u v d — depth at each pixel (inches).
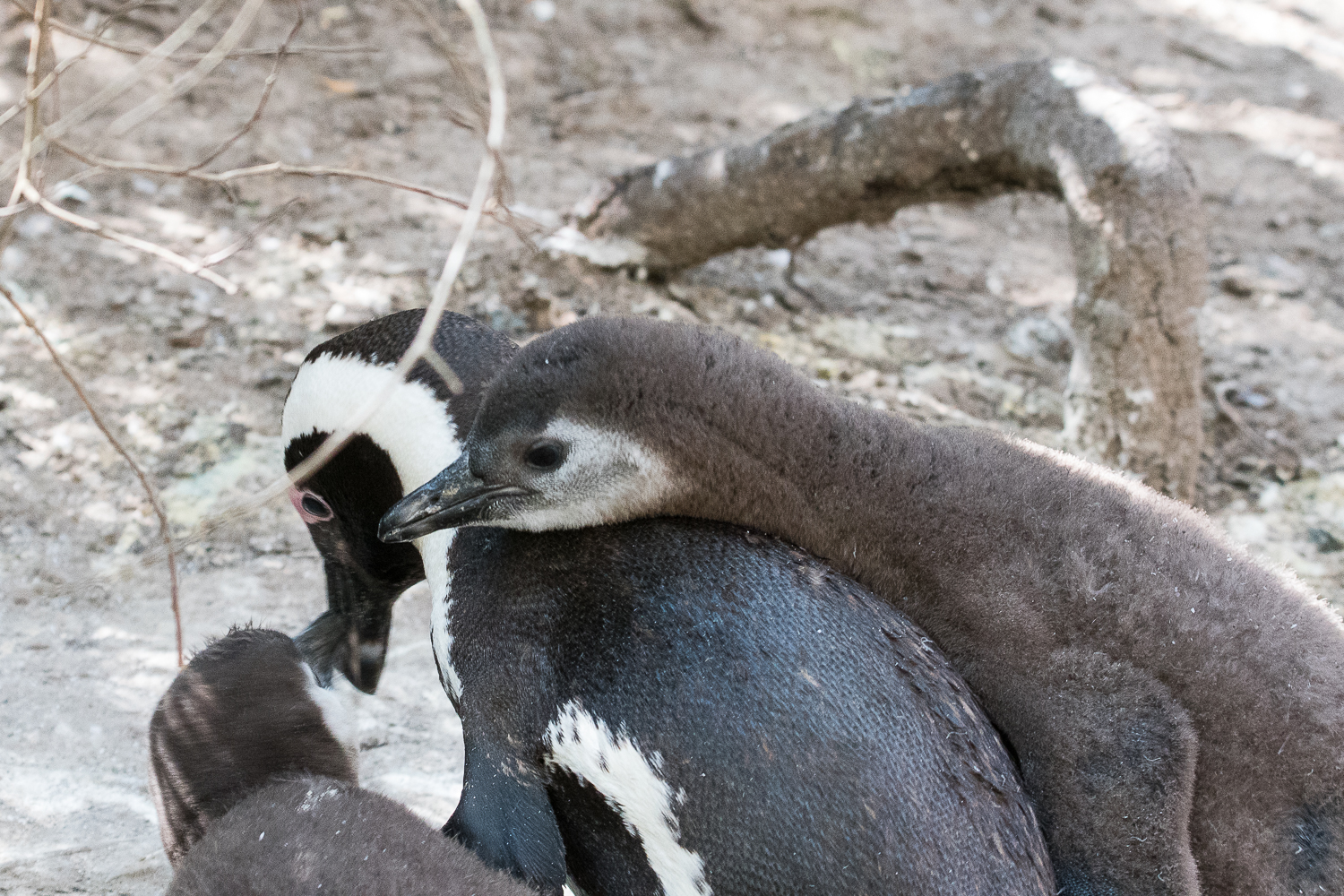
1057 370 434.3
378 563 234.1
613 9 601.3
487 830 183.9
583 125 522.6
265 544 330.0
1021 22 659.4
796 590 175.0
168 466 342.3
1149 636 179.0
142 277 399.9
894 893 159.2
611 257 436.1
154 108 195.9
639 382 183.0
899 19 636.7
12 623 290.7
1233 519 382.6
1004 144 385.7
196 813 201.6
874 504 187.2
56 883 223.0
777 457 185.9
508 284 423.5
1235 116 613.9
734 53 590.6
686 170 423.5
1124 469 363.6
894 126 395.5
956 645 183.6
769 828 163.6
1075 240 365.1
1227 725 177.2
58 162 435.8
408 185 205.2
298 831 175.8
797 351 423.2
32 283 388.2
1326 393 441.1
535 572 187.5
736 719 166.2
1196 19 700.0
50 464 335.0
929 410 403.2
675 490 186.4
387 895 166.1
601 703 175.0
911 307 457.4
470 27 558.9
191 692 207.6
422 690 293.3
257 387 371.9
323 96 498.3
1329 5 735.7
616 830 181.8
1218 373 443.8
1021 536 185.9
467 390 209.0
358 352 215.8
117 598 304.0
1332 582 359.6
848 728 163.5
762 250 472.7
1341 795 176.9
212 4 188.4
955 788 164.1
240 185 445.1
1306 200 557.3
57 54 471.8
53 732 261.3
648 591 178.2
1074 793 172.4
